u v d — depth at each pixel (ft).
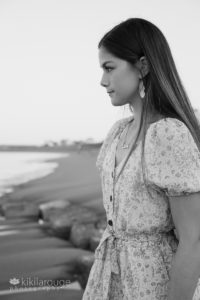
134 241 4.53
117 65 4.55
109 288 4.72
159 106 4.39
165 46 4.58
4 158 181.06
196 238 4.04
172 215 4.21
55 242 20.83
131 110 5.08
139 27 4.54
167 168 4.11
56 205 31.53
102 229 21.16
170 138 4.12
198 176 4.09
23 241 21.17
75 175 64.39
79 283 14.29
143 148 4.29
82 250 18.83
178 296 4.03
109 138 5.40
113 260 4.69
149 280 4.41
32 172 86.22
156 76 4.41
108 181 4.68
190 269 3.98
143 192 4.35
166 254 4.48
